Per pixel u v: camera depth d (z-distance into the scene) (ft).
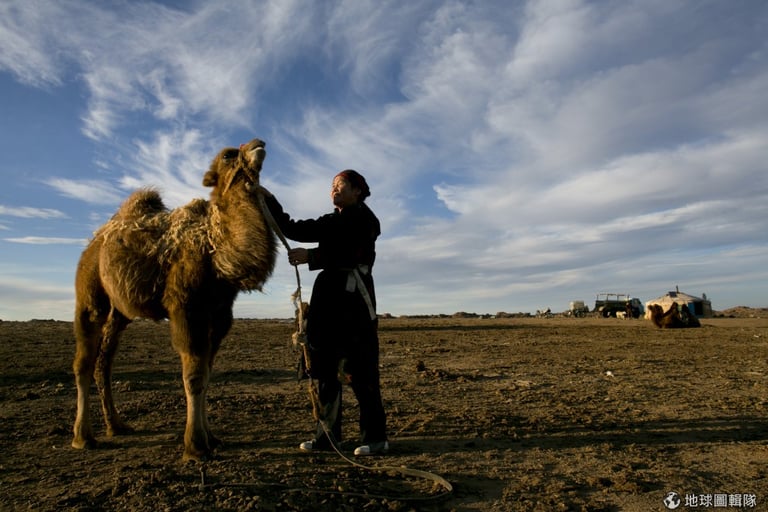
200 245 15.20
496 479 14.53
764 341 61.67
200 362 15.48
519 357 44.88
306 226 16.25
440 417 21.84
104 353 18.98
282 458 15.93
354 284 16.29
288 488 13.16
